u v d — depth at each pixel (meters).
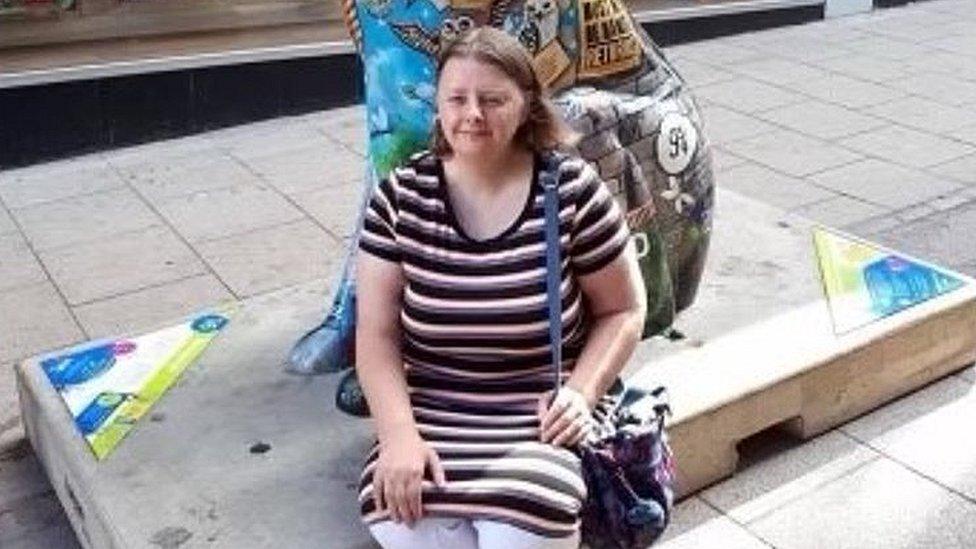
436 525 2.04
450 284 2.09
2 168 5.38
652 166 2.95
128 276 4.21
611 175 2.83
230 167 5.33
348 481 2.55
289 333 3.20
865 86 6.43
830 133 5.64
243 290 4.08
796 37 7.56
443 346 2.13
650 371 2.87
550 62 2.81
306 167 5.31
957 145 5.44
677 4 7.38
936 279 3.34
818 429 3.02
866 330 3.06
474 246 2.08
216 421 2.78
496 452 2.05
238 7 5.98
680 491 2.78
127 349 3.13
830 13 8.01
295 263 4.30
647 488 2.11
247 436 2.72
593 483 2.07
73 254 4.40
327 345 2.97
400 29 2.67
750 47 7.32
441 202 2.09
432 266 2.10
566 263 2.11
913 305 3.19
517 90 2.04
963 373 3.31
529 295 2.07
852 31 7.71
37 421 2.97
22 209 4.87
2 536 2.83
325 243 4.47
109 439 2.71
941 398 3.20
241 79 5.87
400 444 2.06
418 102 2.69
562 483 2.01
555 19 2.80
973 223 4.55
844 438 3.03
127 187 5.11
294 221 4.69
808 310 3.16
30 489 3.01
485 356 2.12
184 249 4.43
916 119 5.83
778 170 5.16
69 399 2.90
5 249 4.45
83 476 2.59
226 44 5.91
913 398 3.20
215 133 5.84
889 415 3.12
